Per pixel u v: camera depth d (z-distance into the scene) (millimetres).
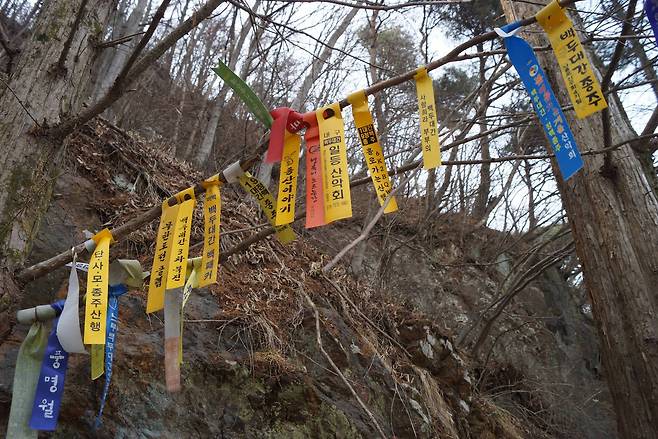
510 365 7078
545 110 1424
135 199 4223
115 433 2457
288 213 1608
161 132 8641
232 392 2920
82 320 2748
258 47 3082
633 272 3273
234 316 3432
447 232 9078
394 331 5078
